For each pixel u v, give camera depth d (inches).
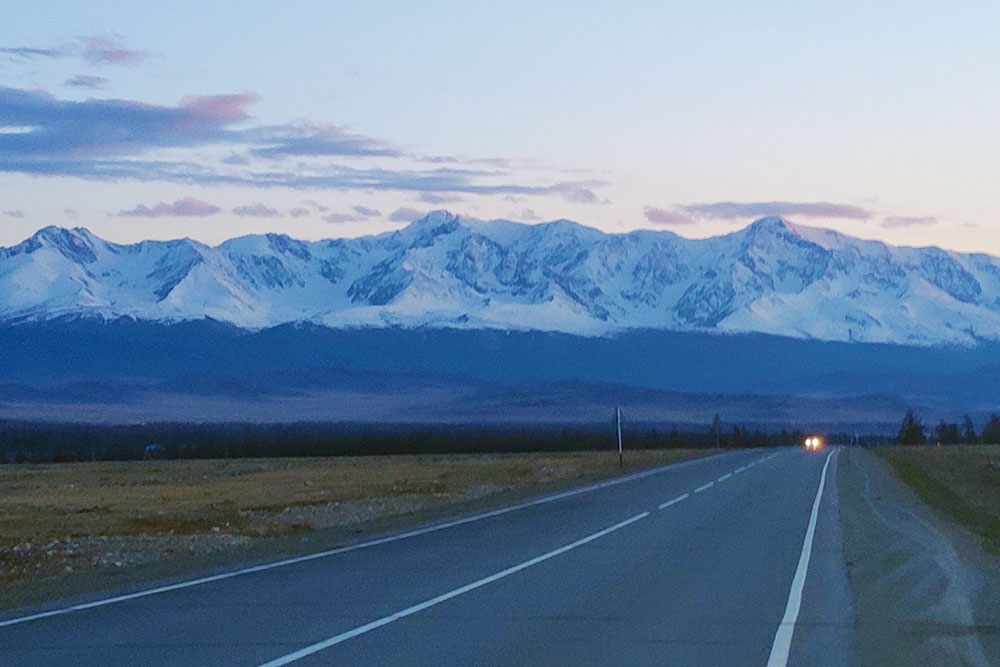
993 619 792.3
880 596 882.8
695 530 1380.4
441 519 1620.3
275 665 628.7
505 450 6240.2
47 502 2290.8
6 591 981.2
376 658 644.1
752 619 765.3
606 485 2395.4
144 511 2005.4
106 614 815.7
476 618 772.0
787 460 3754.9
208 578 1001.5
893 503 1914.4
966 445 6688.0
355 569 1045.8
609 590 895.7
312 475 3304.6
